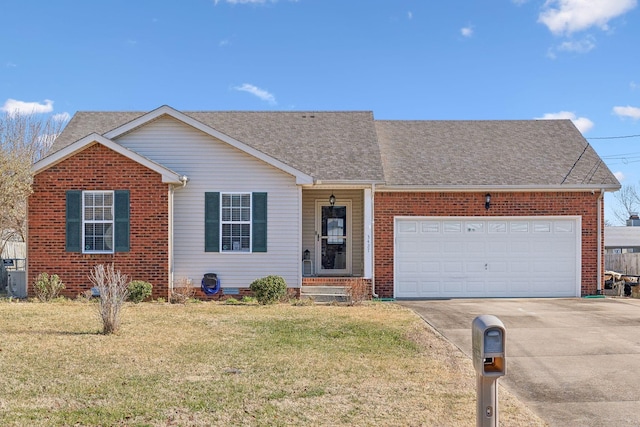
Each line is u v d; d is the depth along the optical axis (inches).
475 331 207.0
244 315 521.0
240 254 664.4
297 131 791.1
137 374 316.5
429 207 711.1
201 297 658.2
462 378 323.0
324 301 666.2
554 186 707.4
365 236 693.3
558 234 722.2
